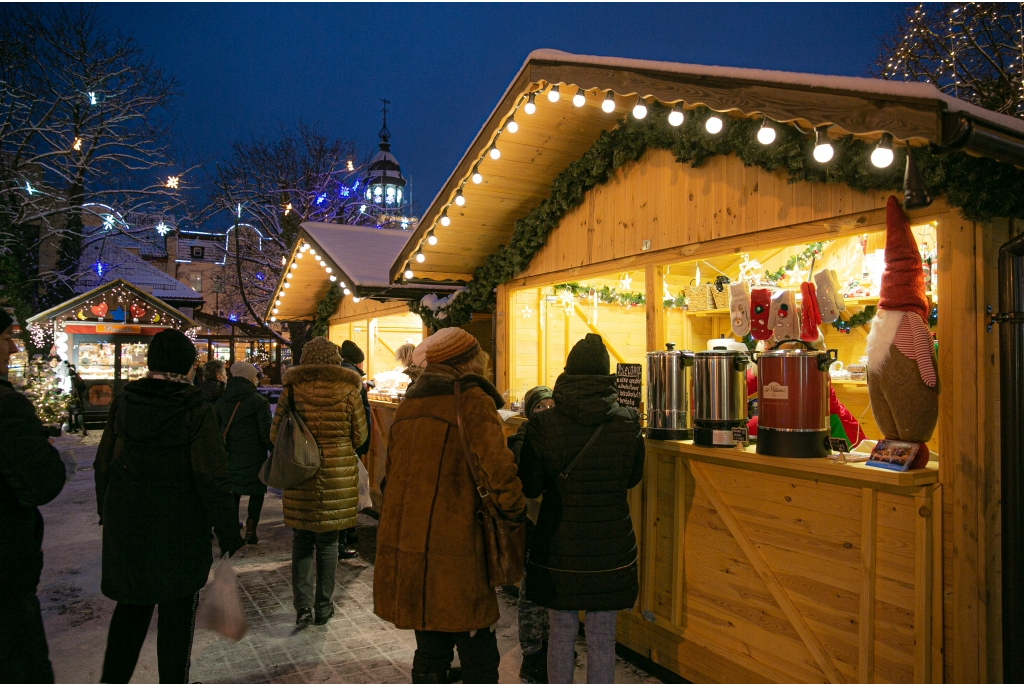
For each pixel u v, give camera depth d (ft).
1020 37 31.73
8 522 7.52
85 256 68.95
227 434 18.97
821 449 9.52
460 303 20.52
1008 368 7.95
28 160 57.72
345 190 75.66
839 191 9.63
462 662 9.10
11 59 56.70
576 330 19.58
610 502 9.39
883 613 8.66
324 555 13.78
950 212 8.33
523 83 12.77
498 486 8.60
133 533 9.10
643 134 12.96
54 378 44.04
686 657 11.43
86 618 13.94
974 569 7.91
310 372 13.70
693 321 19.42
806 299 10.44
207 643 12.79
